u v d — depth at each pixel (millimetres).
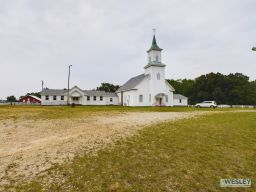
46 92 66312
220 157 11375
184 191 8266
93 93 70938
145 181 8594
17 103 68000
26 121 19953
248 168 10508
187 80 117625
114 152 11086
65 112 27875
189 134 15078
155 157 10742
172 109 37406
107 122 19891
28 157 10406
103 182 8266
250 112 33031
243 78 105375
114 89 107250
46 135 14727
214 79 99562
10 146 12164
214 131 16344
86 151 11203
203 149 12242
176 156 11023
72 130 16312
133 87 54656
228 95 97500
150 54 57406
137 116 24734
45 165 9500
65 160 10008
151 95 54906
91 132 15430
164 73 55938
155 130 15891
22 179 8336
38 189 7664
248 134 15953
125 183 8320
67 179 8359
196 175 9391
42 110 30188
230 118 23672
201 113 29344
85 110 31359
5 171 8977
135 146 12070
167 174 9242
